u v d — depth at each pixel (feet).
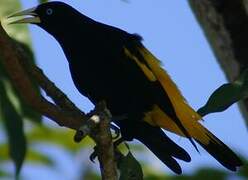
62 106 26.50
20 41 35.12
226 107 25.21
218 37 31.53
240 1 30.91
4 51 25.75
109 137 24.21
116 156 27.84
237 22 30.99
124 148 37.58
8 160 38.04
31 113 34.99
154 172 36.27
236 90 25.11
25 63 26.63
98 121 24.03
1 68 33.60
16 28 35.37
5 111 34.22
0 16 35.65
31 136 38.88
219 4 31.19
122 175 27.63
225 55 31.42
